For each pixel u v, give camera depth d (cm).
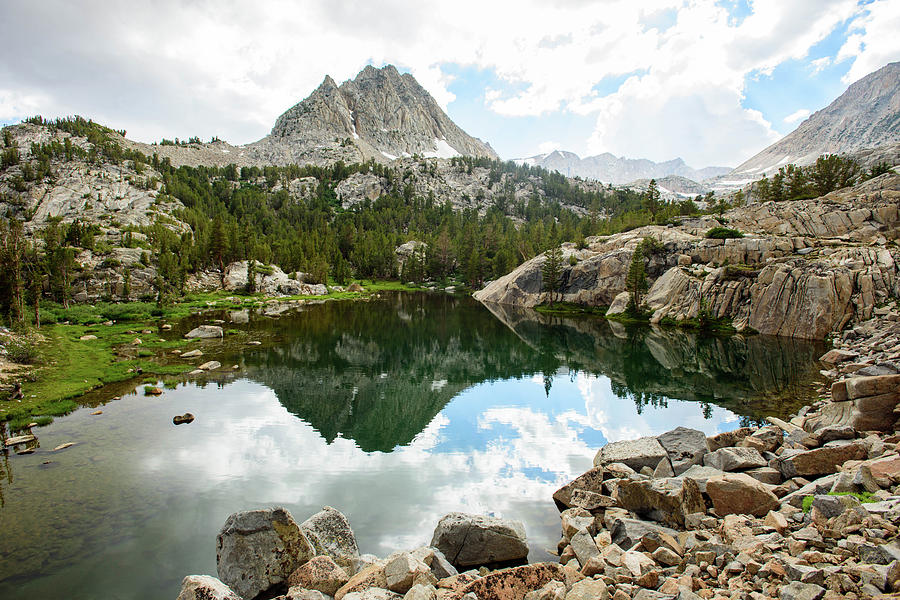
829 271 6206
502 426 3100
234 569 1285
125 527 1750
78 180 19825
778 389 3759
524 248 16025
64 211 17662
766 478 1683
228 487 2123
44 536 1677
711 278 7700
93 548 1606
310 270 14950
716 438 2108
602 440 2834
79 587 1386
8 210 16988
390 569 1229
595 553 1334
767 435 2031
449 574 1329
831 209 8806
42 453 2444
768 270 6875
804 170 13425
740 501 1459
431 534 1731
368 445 2723
